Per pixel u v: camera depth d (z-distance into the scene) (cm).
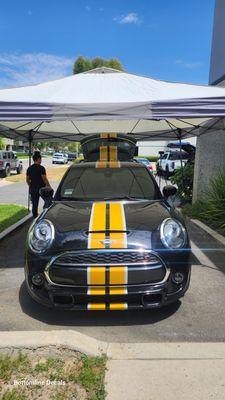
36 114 489
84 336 308
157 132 922
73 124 797
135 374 269
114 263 331
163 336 331
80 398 243
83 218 386
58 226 369
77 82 564
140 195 477
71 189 492
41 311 383
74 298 335
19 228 800
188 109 488
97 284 331
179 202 1065
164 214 400
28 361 278
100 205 432
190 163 1184
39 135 922
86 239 344
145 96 505
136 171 526
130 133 936
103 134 820
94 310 367
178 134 921
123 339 327
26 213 955
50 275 341
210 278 475
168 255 343
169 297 345
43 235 359
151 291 333
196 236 707
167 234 355
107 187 492
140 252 335
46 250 347
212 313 377
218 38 976
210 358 289
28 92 536
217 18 984
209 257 569
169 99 486
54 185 1908
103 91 530
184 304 397
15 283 465
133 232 351
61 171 2994
